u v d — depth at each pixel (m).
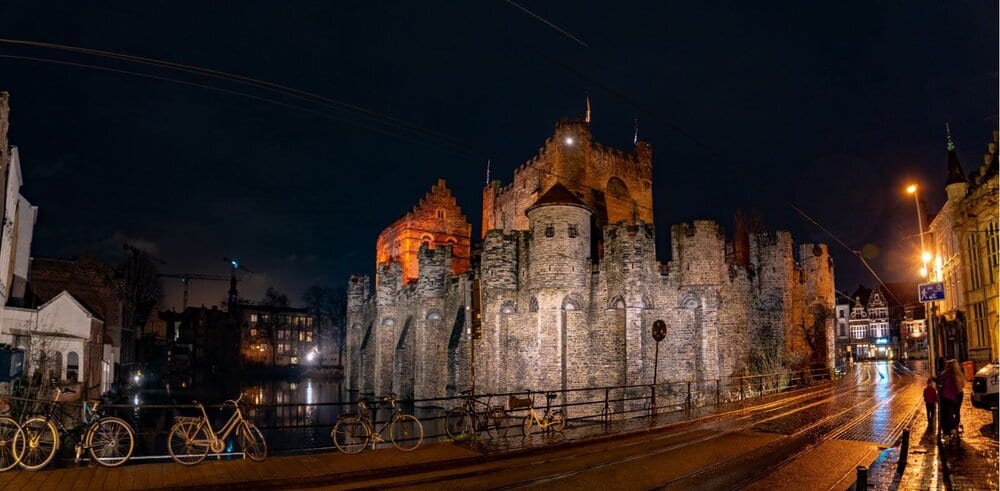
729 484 12.55
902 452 12.93
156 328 99.31
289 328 116.00
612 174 56.81
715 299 39.12
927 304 24.19
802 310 45.06
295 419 48.34
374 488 11.90
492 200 66.62
